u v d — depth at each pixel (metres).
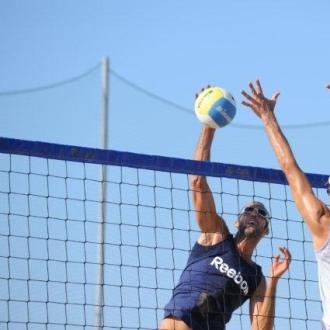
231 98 11.00
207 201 11.23
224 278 11.05
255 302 11.20
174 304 10.97
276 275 11.07
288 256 11.13
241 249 11.25
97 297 13.10
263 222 11.22
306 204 8.50
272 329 11.02
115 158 10.51
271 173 10.96
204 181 11.23
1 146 10.16
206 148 11.29
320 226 8.35
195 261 11.22
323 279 8.30
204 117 10.93
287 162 8.86
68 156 10.35
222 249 11.18
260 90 9.38
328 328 8.22
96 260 14.66
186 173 10.68
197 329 10.88
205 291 10.99
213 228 11.27
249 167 10.88
